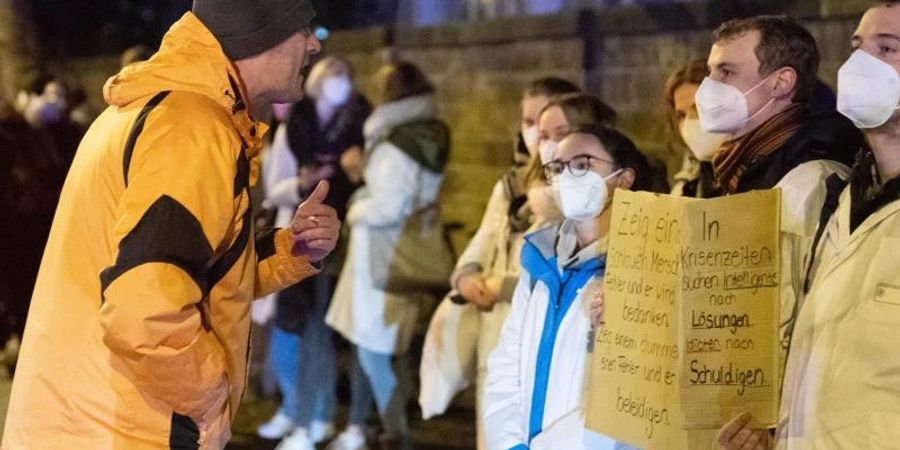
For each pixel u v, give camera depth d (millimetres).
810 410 2324
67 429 2512
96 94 11375
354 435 5207
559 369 2809
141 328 2301
